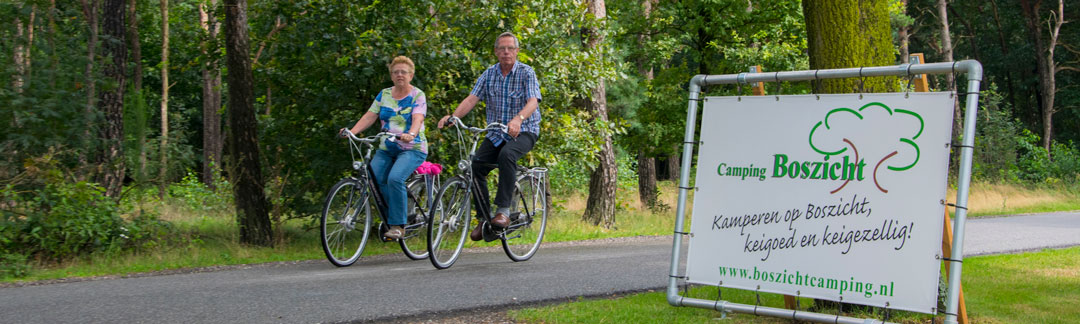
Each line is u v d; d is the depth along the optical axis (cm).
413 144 1105
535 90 1084
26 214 1245
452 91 1630
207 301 822
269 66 1658
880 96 642
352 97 1617
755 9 3020
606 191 2261
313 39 1548
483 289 914
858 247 642
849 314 736
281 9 1555
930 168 617
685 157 728
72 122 1355
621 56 3142
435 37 1563
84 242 1257
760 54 2955
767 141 689
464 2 1609
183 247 1359
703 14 3047
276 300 830
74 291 888
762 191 688
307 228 1695
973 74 603
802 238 666
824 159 662
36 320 726
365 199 1124
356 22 1549
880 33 761
